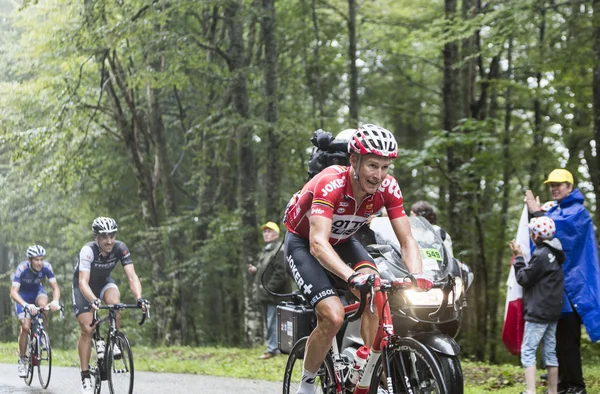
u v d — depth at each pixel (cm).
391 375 707
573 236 1058
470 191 2108
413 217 950
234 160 3203
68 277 3828
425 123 3612
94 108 2686
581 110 2348
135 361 1808
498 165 2131
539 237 1027
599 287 1055
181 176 3578
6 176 3409
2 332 4056
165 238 2806
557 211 1087
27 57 2667
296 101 3259
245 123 2441
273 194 2541
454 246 2120
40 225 3591
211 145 3031
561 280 1016
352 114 2908
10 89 2648
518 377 1223
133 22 2355
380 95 3538
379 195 719
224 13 2681
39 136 2506
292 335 874
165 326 2775
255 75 2650
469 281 977
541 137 2458
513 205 2864
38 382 1458
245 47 3322
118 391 1085
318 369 753
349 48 2939
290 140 2725
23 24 2712
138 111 3062
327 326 711
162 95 3039
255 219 2602
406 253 714
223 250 3122
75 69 2655
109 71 2689
